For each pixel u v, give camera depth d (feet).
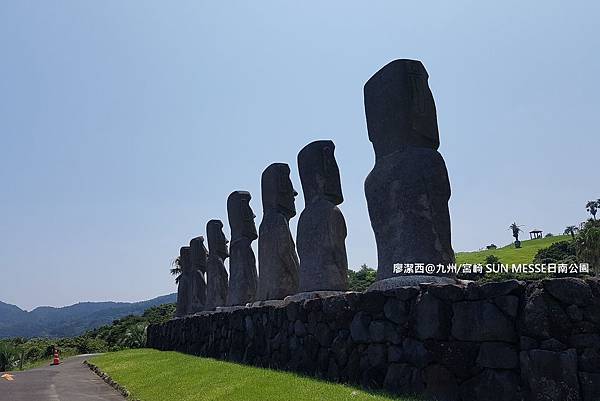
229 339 51.55
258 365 43.01
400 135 32.50
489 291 22.08
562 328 19.54
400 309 26.61
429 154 31.60
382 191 32.63
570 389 19.02
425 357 24.67
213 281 75.00
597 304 18.92
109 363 68.49
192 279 86.89
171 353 69.05
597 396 18.40
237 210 64.64
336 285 41.91
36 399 41.83
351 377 29.66
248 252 63.72
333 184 43.93
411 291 26.03
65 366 82.99
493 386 21.47
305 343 35.60
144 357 67.15
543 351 19.86
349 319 30.50
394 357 26.63
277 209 52.19
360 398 24.80
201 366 45.34
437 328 24.11
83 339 159.22
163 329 88.74
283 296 50.16
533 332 20.25
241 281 62.69
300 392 28.07
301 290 43.32
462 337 22.97
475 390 22.16
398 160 32.12
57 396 43.14
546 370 19.69
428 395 24.12
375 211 33.09
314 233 43.01
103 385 50.06
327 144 44.65
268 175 53.47
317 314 34.19
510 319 21.20
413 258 30.30
